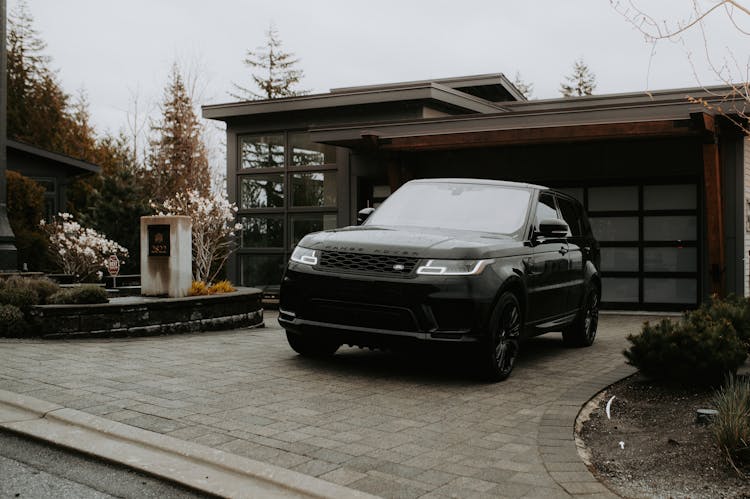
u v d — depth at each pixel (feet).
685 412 17.11
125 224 65.77
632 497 12.04
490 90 60.03
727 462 13.30
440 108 50.93
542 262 23.71
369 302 19.93
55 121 146.00
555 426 15.92
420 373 21.84
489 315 20.06
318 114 52.34
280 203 53.72
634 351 20.18
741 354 19.30
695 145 40.65
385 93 48.85
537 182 45.11
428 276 19.58
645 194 42.65
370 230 22.21
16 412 15.75
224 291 34.83
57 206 69.31
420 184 26.17
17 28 155.53
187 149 112.57
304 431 15.01
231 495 11.43
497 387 20.21
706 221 40.81
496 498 11.58
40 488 11.68
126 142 117.91
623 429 16.40
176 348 25.04
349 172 50.75
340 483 12.07
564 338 28.78
